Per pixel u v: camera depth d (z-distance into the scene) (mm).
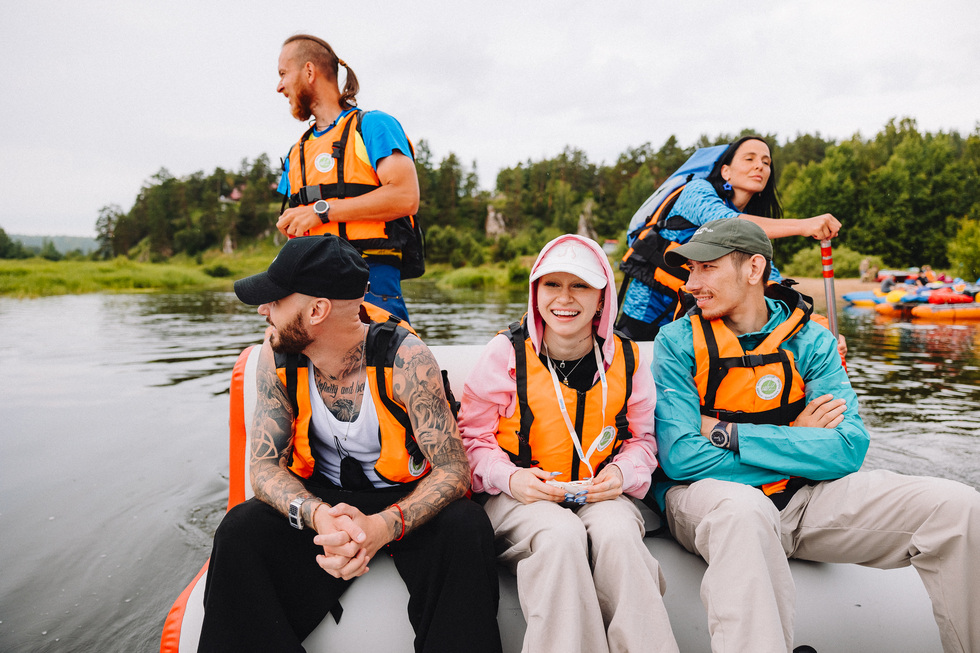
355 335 1610
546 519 1567
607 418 1798
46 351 9352
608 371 1815
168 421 5117
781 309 2012
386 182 2473
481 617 1466
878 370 8156
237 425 2145
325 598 1586
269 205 121125
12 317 16500
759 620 1441
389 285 2564
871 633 1752
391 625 1591
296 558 1574
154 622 2283
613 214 102000
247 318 16328
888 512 1707
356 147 2467
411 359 1626
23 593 2482
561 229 100812
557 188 108688
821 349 1963
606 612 1537
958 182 61375
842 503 1775
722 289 1925
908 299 17516
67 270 59375
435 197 111562
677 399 1932
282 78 2584
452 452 1669
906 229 59281
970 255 35812
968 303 17062
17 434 4738
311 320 1522
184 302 25109
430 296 30250
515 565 1679
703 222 2592
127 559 2777
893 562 1752
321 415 1658
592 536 1572
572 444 1780
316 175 2506
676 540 1936
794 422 1921
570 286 1701
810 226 2389
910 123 86875
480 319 15758
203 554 2830
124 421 5113
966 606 1594
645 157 110375
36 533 3029
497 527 1734
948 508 1606
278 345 1601
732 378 1919
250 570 1484
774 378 1914
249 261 102750
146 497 3500
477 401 1855
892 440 4754
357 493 1707
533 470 1734
